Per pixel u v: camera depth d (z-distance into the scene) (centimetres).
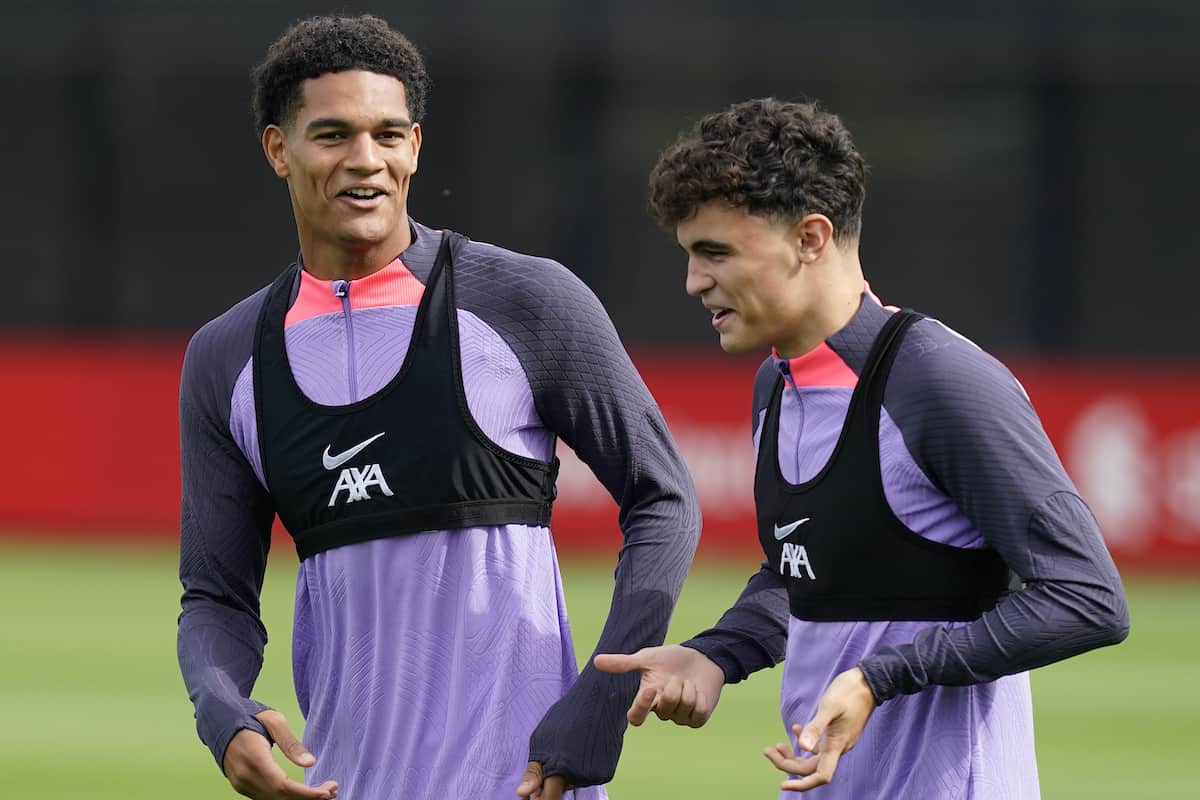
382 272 1222
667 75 5591
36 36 5606
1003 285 5594
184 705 3145
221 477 1259
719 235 1169
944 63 5600
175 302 5656
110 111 5628
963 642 1111
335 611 1224
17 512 5244
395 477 1202
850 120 5619
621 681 1197
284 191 5641
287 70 1198
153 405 5256
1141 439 4950
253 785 1171
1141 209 5572
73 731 2909
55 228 5650
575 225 5575
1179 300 5562
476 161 5584
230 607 1270
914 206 5609
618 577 1234
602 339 1231
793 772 1084
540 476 1232
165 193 5641
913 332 1169
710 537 5009
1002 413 1128
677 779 2578
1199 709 3172
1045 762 2739
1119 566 4931
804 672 1216
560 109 5578
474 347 1208
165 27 5603
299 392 1219
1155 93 5562
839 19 5606
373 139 1195
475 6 5562
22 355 5269
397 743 1203
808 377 1196
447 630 1205
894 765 1177
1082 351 5591
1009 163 5594
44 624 3941
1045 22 5575
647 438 1245
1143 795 2517
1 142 5631
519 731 1201
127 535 5238
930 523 1160
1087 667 3612
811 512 1191
